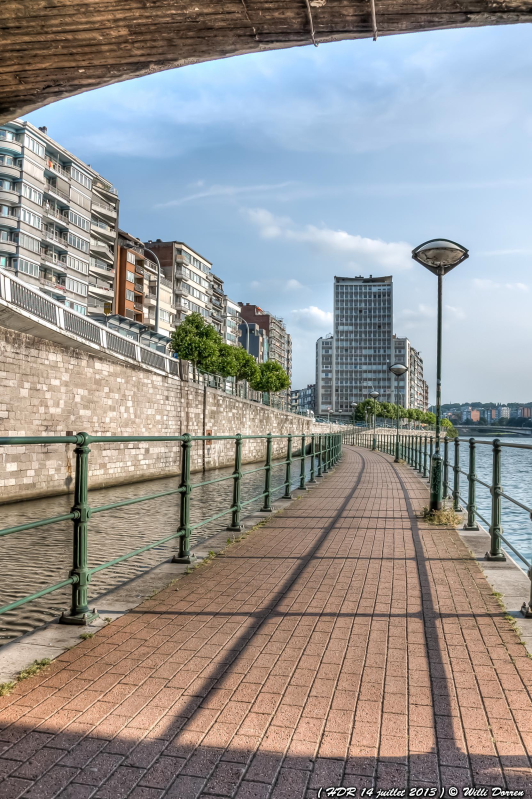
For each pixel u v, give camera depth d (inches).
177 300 4040.4
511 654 167.2
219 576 255.3
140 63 270.4
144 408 1226.0
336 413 7800.2
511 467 1962.4
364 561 285.4
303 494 587.8
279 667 157.8
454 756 116.0
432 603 215.9
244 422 1877.5
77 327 999.0
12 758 114.1
